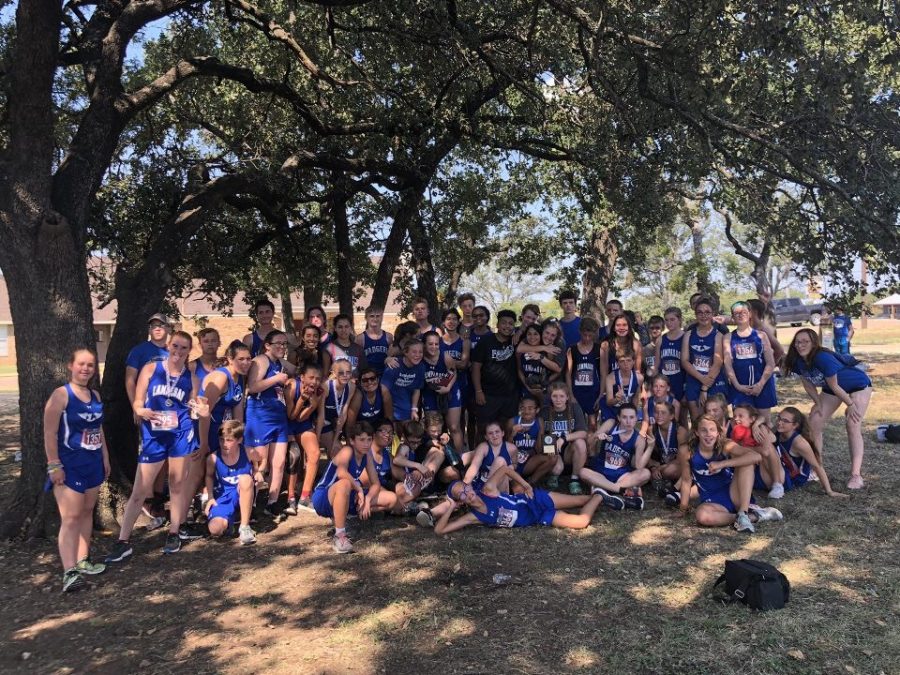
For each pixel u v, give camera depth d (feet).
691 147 28.58
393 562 16.51
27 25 17.93
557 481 22.54
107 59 20.57
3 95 26.43
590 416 23.71
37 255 18.29
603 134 29.81
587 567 15.70
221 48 39.17
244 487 18.61
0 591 15.11
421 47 31.01
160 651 12.37
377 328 25.43
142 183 35.32
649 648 11.78
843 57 21.97
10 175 18.30
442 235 46.47
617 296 45.16
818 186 27.76
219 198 25.11
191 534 18.60
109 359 21.08
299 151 32.89
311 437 21.16
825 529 17.60
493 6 28.96
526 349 23.70
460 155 45.88
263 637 12.80
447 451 21.13
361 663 11.69
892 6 19.57
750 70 21.84
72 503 15.31
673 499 20.16
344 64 33.12
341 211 41.75
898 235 25.52
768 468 20.56
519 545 17.47
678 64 23.71
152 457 17.20
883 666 10.96
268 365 20.10
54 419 15.06
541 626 12.78
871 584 14.11
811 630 12.19
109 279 45.91
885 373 52.31
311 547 17.83
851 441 21.22
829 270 29.25
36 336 18.26
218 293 46.93
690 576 14.89
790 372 22.40
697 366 22.93
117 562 16.79
